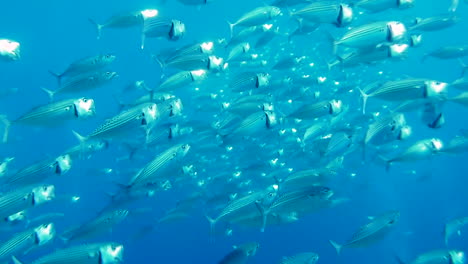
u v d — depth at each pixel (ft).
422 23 28.78
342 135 23.53
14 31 96.48
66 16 98.02
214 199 32.32
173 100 21.24
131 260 69.82
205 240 69.97
